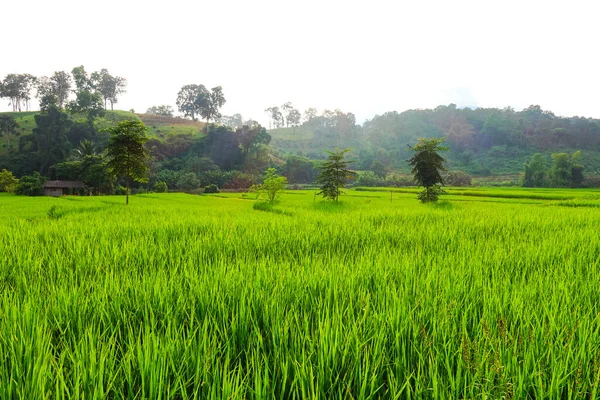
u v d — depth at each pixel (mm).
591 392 2158
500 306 3518
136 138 29859
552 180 116875
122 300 3746
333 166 31359
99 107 133125
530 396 2250
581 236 8344
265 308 3377
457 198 53812
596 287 4297
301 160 143125
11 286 4598
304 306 3723
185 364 2430
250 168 137125
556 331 2973
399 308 3262
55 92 155000
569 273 5000
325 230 9664
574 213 16938
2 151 111625
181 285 4215
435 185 33156
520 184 126312
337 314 3117
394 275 4961
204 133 159125
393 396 2139
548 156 195500
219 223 11148
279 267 5113
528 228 10750
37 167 103875
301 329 3018
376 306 3639
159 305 3568
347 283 4352
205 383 2178
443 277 4621
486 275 4953
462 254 6449
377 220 13367
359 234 9266
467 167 192500
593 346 2697
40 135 106750
